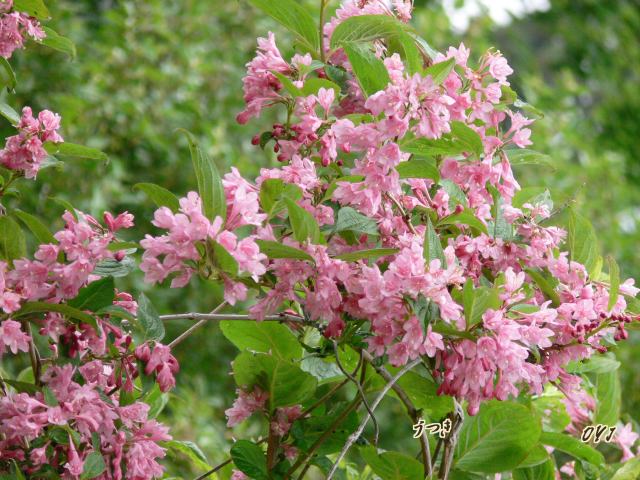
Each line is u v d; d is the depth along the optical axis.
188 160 2.20
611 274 0.82
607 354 1.05
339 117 0.91
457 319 0.74
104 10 2.29
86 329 0.79
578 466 1.06
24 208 1.89
